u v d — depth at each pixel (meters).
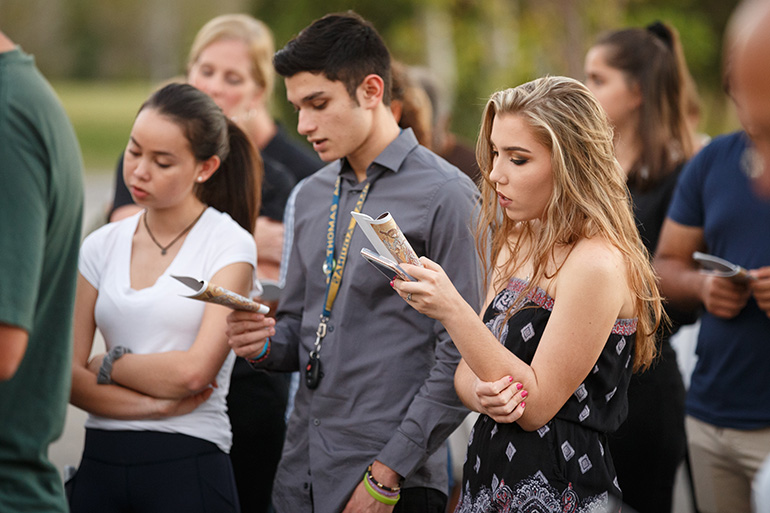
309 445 6.35
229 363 6.62
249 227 7.29
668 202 7.81
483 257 5.74
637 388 7.32
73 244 4.57
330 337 6.29
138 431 6.12
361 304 6.17
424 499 6.31
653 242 7.83
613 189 5.23
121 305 6.28
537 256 5.17
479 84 32.34
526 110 5.09
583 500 5.09
